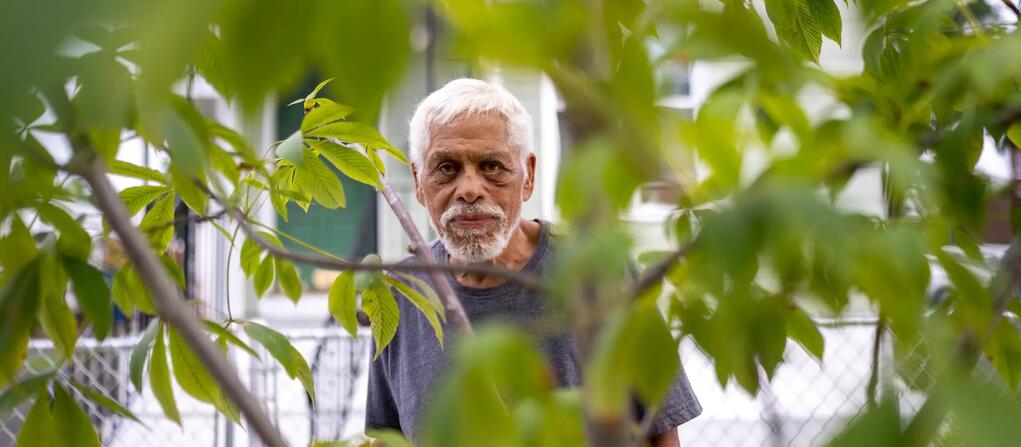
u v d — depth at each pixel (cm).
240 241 406
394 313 150
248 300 642
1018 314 88
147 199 130
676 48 36
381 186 155
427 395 201
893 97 76
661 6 35
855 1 77
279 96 28
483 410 40
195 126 73
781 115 46
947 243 78
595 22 33
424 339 207
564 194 37
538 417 47
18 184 81
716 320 50
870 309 48
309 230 701
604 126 35
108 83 41
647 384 46
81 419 96
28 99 25
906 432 40
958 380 39
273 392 381
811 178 40
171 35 24
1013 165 103
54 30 23
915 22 94
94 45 38
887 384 43
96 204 60
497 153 194
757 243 38
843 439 42
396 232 689
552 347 174
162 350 110
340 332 418
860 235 42
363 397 442
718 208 39
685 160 37
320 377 419
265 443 58
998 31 98
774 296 51
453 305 128
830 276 43
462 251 196
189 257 384
